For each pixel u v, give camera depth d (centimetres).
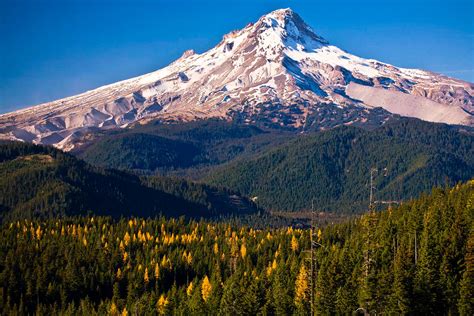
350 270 17662
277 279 19562
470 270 15712
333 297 16688
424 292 15650
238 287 19462
